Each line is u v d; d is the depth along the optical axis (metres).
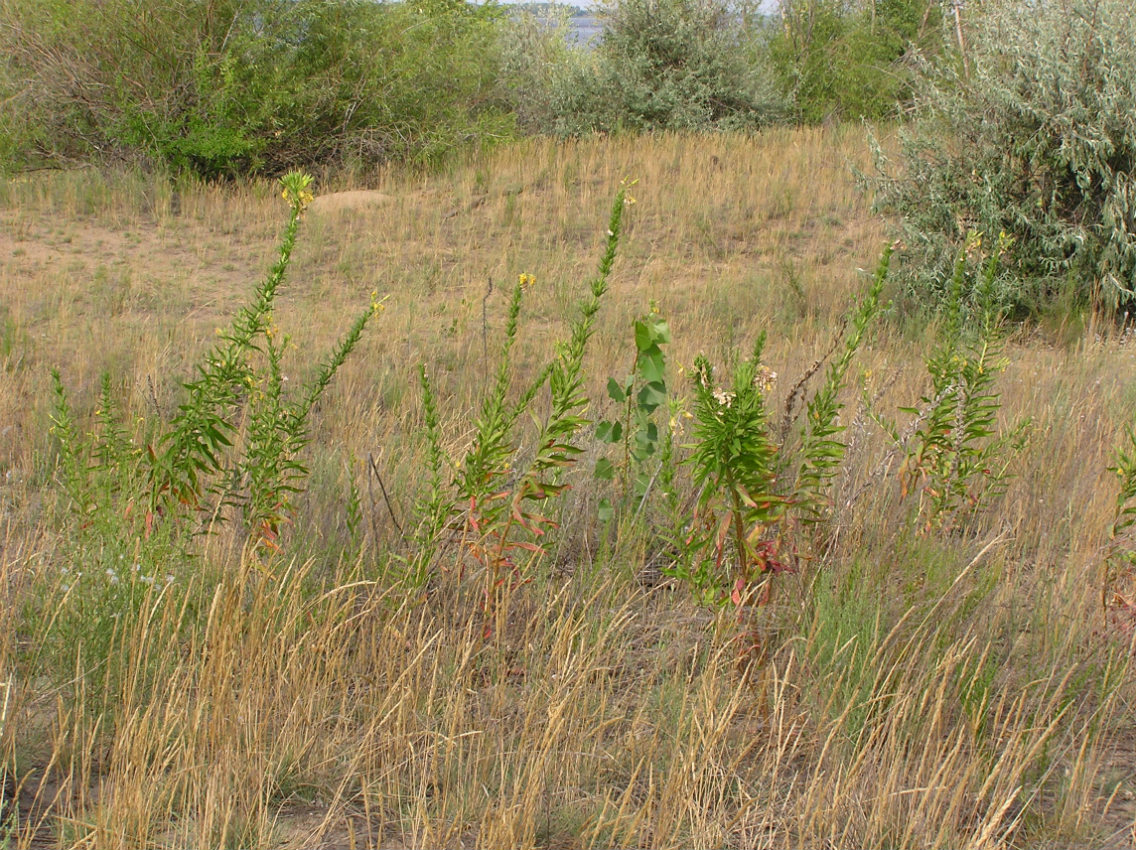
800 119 20.80
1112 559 4.23
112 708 3.35
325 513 4.75
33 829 2.84
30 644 3.68
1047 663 3.63
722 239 12.54
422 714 3.42
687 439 5.26
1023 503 5.01
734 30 19.55
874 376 7.11
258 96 14.62
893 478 4.80
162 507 4.16
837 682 3.28
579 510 4.91
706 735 3.14
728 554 3.88
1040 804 3.09
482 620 4.02
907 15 22.44
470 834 2.91
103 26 14.37
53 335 8.80
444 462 4.73
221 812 2.81
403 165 15.20
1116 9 10.12
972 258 9.87
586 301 3.92
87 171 14.17
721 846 2.78
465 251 12.20
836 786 2.93
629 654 3.81
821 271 11.51
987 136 10.37
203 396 4.11
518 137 17.64
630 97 18.39
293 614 3.65
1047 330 9.74
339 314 9.92
